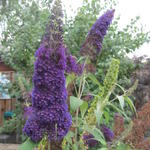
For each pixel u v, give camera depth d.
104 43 1.49
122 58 1.56
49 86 0.37
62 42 0.40
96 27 0.51
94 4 1.70
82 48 0.52
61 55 0.38
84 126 0.49
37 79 0.38
